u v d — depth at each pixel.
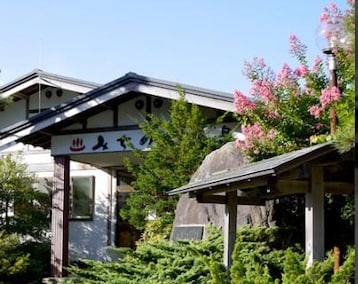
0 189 13.50
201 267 6.93
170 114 12.25
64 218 13.31
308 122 9.38
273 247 7.92
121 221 15.43
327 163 5.78
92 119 13.08
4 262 12.17
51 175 15.89
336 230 7.87
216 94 11.61
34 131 13.09
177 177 11.24
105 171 15.66
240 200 7.46
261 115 9.59
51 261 13.32
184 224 9.77
